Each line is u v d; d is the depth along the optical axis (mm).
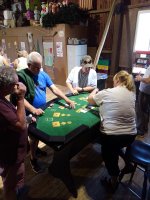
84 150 2635
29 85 2043
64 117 1990
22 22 6230
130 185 2012
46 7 5371
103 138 1836
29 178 2121
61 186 2020
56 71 5621
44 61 5883
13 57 7059
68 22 4805
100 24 4840
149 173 1586
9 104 1352
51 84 2318
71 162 2387
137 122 3080
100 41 4867
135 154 1726
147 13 3627
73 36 5047
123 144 1817
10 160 1438
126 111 1743
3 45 7344
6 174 1504
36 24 5723
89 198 1870
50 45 5457
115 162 1859
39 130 1678
